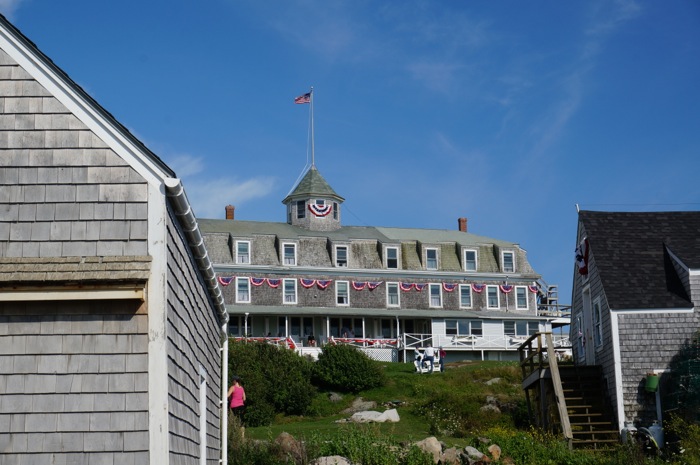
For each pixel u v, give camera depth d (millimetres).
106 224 11148
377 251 64625
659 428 27312
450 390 40344
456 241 67000
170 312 11445
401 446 24109
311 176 67562
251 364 38500
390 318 63688
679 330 29016
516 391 38656
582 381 30391
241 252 61281
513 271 66562
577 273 34500
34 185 11266
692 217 32688
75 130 11422
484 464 22891
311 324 62188
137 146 11375
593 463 24359
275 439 24797
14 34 11602
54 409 10719
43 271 10836
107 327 10914
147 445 10633
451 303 64812
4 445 10625
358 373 42312
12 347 10859
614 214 32719
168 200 11453
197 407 14477
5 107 11469
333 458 22109
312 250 63031
